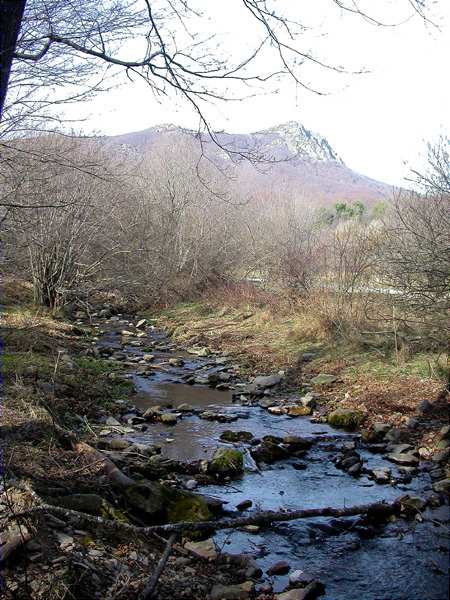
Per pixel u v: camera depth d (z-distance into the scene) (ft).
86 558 13.87
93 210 51.24
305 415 29.66
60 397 28.17
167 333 50.80
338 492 20.48
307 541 17.16
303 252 52.19
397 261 33.71
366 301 38.45
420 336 34.63
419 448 24.27
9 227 34.50
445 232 32.81
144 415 28.37
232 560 15.67
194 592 13.91
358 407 29.30
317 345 40.45
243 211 72.02
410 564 15.83
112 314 59.82
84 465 19.20
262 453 23.61
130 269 61.82
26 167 33.78
